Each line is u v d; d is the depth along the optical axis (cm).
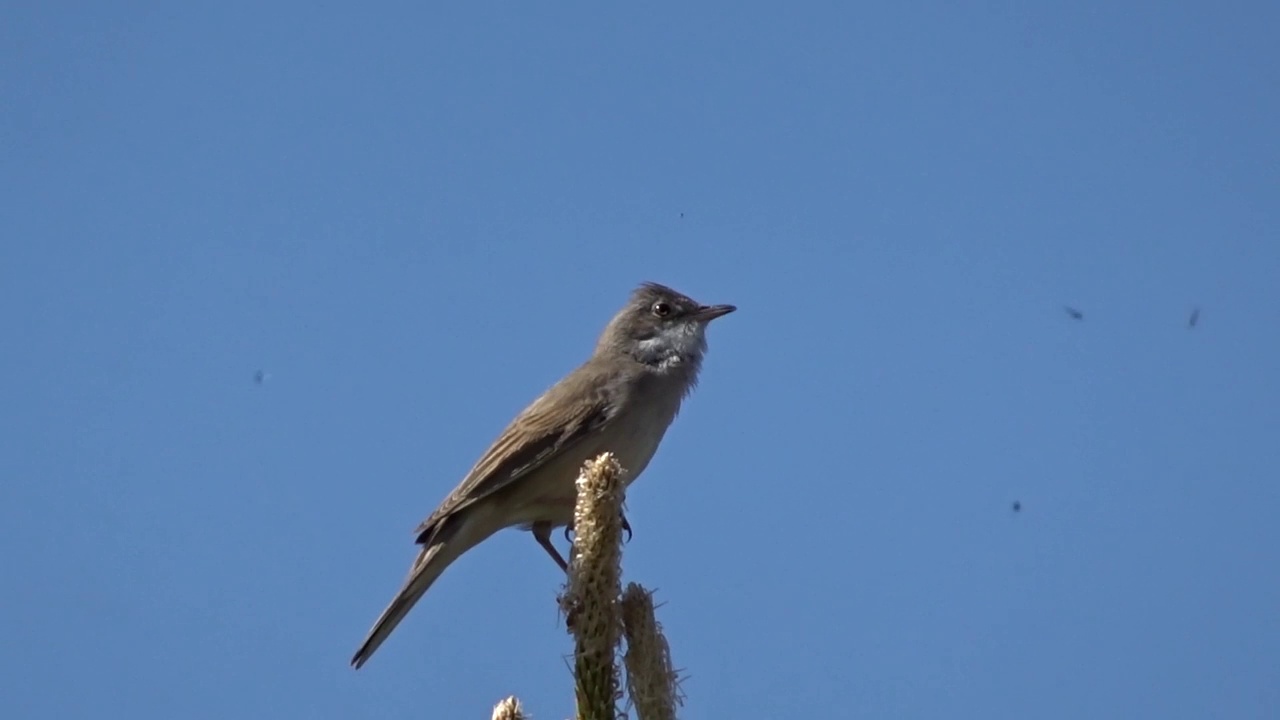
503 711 729
